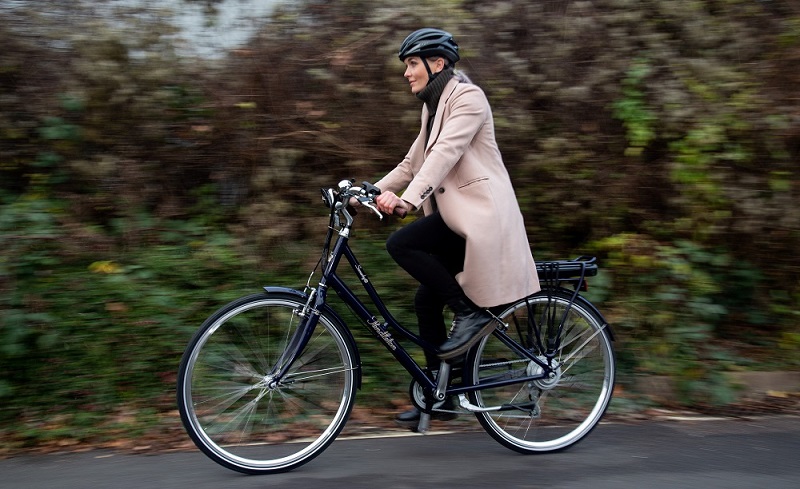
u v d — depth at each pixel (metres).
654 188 5.26
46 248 4.59
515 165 5.19
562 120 5.27
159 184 5.17
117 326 4.47
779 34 5.38
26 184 5.08
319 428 3.72
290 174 5.05
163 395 4.39
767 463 3.68
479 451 3.85
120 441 4.03
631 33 5.36
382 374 4.57
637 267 4.89
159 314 4.54
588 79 5.22
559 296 3.94
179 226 5.06
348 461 3.71
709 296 5.16
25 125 5.00
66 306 4.45
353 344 3.73
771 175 5.22
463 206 3.62
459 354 3.71
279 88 5.09
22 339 4.29
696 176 5.05
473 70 5.16
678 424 4.28
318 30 5.14
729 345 5.18
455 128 3.56
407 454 3.81
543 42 5.27
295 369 3.67
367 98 5.04
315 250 4.87
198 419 3.52
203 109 5.11
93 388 4.35
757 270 5.36
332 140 5.00
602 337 3.98
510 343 3.90
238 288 4.75
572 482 3.44
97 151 5.11
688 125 5.13
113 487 3.40
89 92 4.98
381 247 4.86
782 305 5.38
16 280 4.39
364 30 5.06
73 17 5.06
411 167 3.91
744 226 5.10
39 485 3.44
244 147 5.12
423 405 3.85
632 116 5.14
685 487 3.38
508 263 3.63
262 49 5.08
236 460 3.52
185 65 5.11
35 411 4.25
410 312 4.57
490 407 3.81
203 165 5.22
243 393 3.61
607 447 3.91
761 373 4.80
